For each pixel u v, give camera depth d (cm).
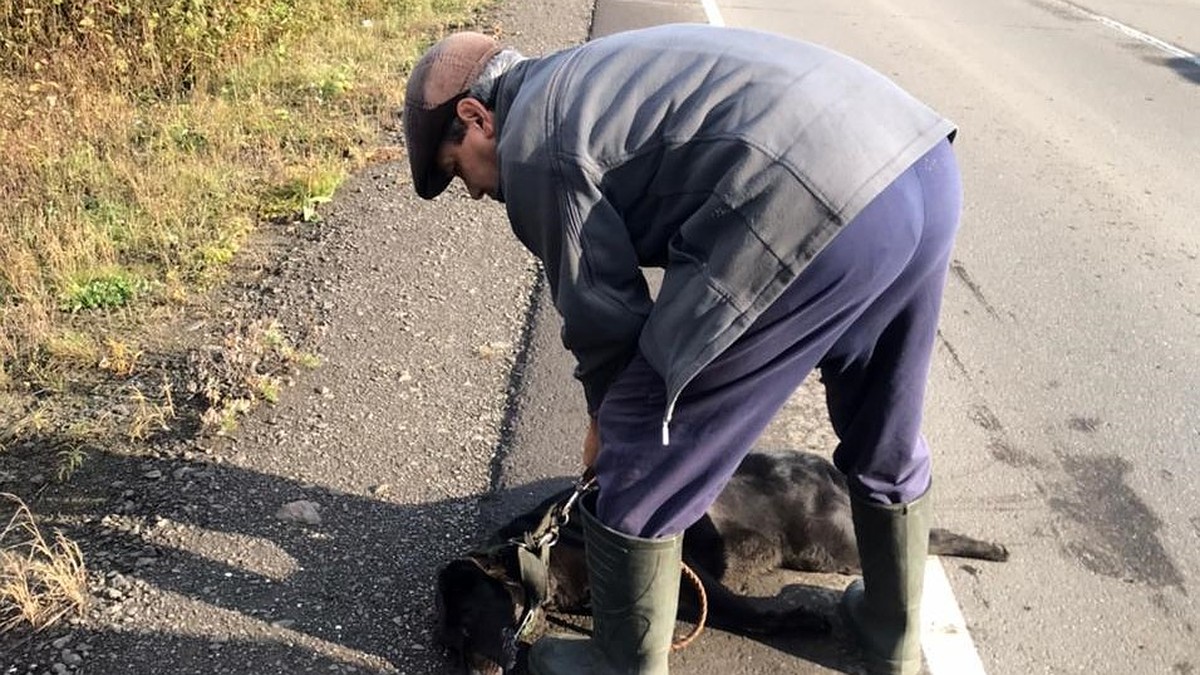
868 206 201
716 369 213
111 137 593
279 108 670
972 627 294
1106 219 599
